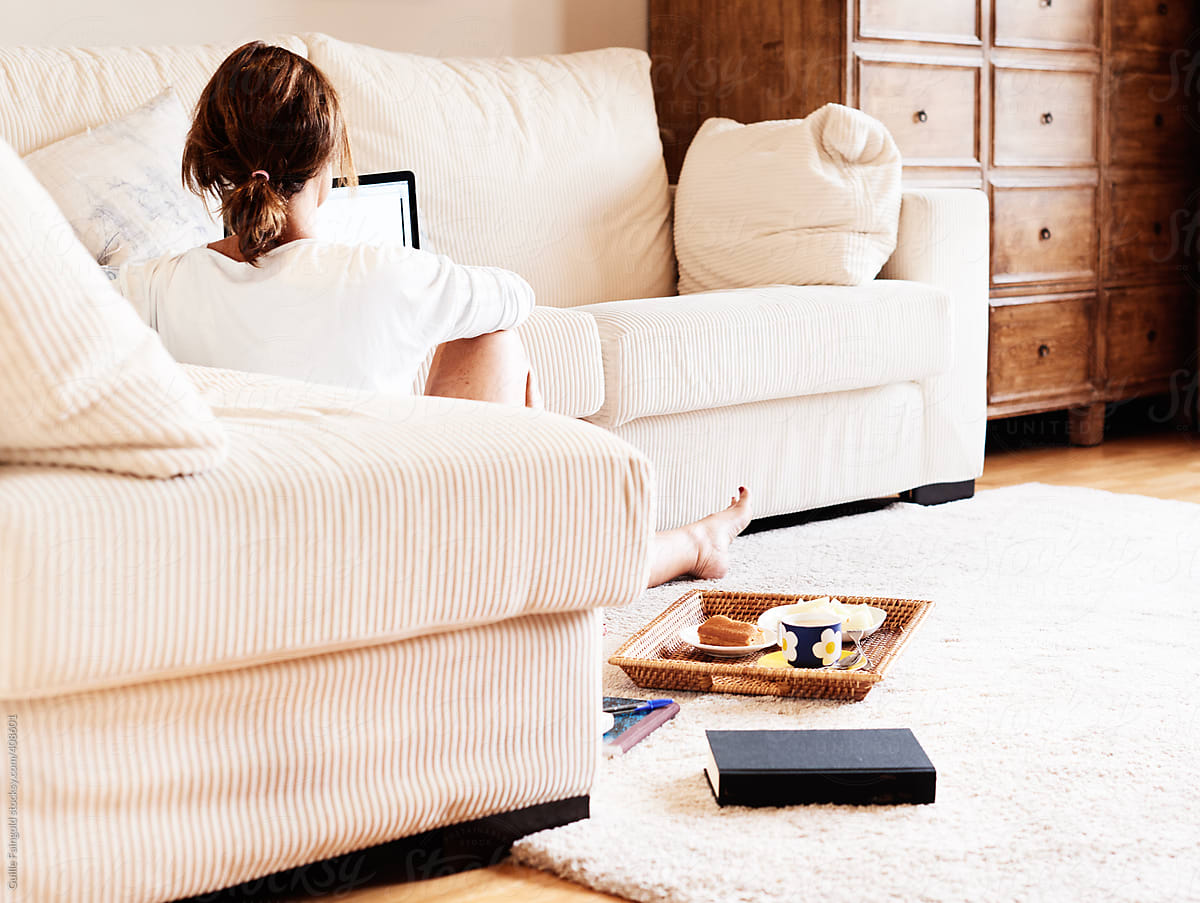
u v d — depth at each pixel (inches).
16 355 36.1
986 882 44.9
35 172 82.6
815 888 44.6
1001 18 132.7
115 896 39.2
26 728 37.4
